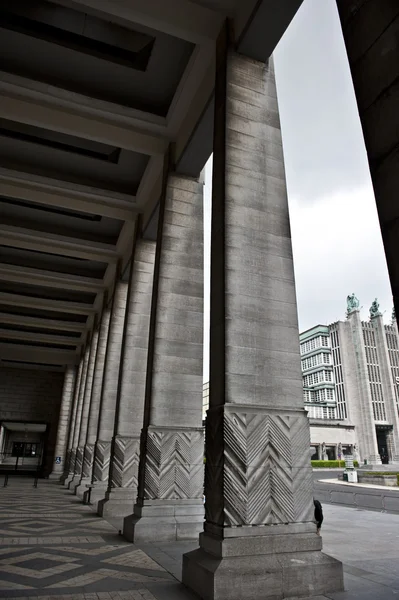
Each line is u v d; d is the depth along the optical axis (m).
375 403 78.81
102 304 24.59
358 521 12.97
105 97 12.55
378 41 4.49
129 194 16.64
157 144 13.45
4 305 30.02
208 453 6.73
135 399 14.45
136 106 12.84
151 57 11.34
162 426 10.27
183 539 9.42
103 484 16.98
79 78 12.06
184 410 10.59
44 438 38.56
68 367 37.62
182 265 11.82
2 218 19.38
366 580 6.27
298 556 5.83
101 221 19.58
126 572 6.72
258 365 6.89
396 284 3.82
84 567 6.96
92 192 16.17
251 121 8.66
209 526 6.21
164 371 10.70
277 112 9.05
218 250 7.66
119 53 11.41
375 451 73.19
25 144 14.84
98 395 22.28
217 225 7.89
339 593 5.65
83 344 34.41
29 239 19.80
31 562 7.21
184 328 11.24
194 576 5.78
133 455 13.90
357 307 87.44
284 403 6.88
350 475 32.78
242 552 5.67
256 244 7.62
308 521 6.28
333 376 86.25
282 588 5.48
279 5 8.29
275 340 7.16
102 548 8.53
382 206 4.14
